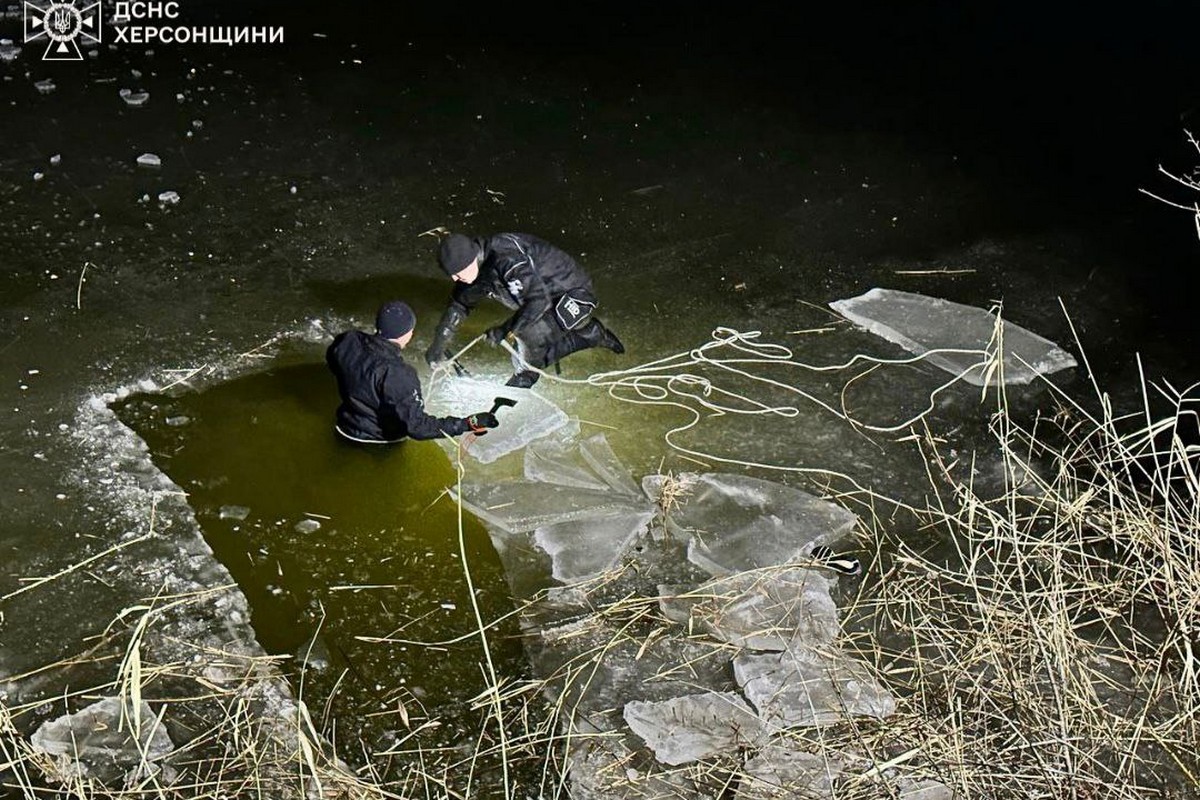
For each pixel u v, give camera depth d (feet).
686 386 22.29
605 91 31.45
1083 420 21.91
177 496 19.29
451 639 17.39
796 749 15.64
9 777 15.15
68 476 19.44
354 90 30.48
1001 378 19.27
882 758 15.53
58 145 27.45
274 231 25.55
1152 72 34.12
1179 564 17.31
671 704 16.20
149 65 30.63
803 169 29.07
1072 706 16.22
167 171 27.02
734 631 17.38
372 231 25.85
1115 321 24.77
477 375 22.13
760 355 23.16
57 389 21.15
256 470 19.92
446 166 28.09
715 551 18.69
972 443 21.35
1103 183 29.30
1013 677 16.30
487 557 18.66
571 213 26.91
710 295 24.77
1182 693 16.46
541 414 21.18
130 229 25.20
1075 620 17.66
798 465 20.68
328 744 15.88
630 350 23.12
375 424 20.06
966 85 33.09
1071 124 31.58
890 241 26.86
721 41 34.40
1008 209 28.14
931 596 18.21
